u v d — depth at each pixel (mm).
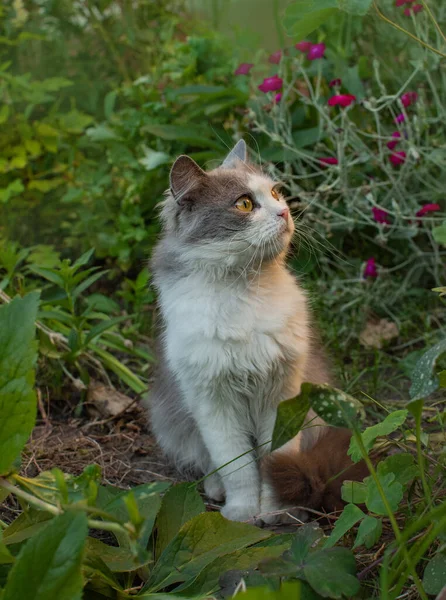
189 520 922
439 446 1049
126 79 1739
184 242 1084
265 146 1477
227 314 1058
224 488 1109
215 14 1734
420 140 1420
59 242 1613
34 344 865
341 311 1401
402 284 1427
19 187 1532
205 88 1487
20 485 918
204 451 1144
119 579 935
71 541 792
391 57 1492
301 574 846
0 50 1729
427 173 1395
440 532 855
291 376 1083
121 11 1800
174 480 1155
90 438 1224
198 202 1085
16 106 1673
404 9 1397
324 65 1489
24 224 1605
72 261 1587
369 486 896
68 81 1625
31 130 1605
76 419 1289
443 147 1347
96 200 1571
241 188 1080
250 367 1061
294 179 1492
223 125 1529
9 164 1576
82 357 1355
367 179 1470
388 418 924
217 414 1078
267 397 1088
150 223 1556
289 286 1105
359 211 1375
